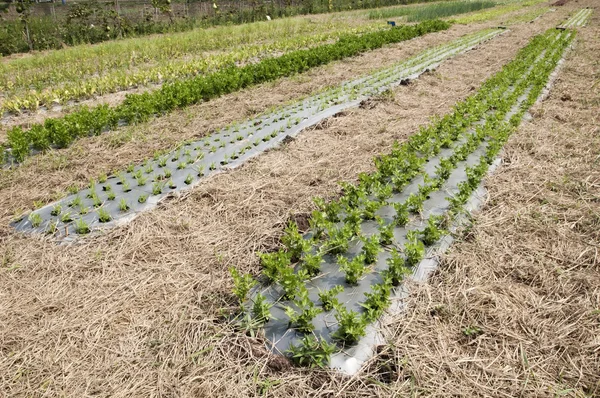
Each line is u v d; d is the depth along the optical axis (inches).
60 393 139.3
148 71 582.2
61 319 169.8
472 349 158.1
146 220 234.2
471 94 462.6
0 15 836.6
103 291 184.7
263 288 186.7
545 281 189.5
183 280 190.5
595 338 159.5
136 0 1300.4
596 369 148.2
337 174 284.7
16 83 532.1
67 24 877.2
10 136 310.7
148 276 194.1
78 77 571.8
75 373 146.9
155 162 307.6
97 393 140.4
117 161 307.6
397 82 511.2
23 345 158.1
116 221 237.1
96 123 351.3
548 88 482.9
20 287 187.0
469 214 238.1
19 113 428.1
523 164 296.8
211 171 294.7
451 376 146.3
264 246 214.8
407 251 198.8
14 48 765.3
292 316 159.8
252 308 173.0
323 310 173.2
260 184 269.3
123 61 663.1
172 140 341.1
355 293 183.3
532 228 227.3
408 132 354.0
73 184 272.8
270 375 146.4
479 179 258.8
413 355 153.2
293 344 158.6
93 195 251.4
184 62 650.2
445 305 176.2
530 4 1745.8
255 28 975.6
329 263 202.8
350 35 829.2
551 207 246.1
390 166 272.7
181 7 1275.8
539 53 652.1
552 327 166.2
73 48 753.0
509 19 1221.7
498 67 590.6
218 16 1146.0
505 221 233.5
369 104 422.9
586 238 219.0
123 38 914.1
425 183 250.8
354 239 217.3
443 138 333.7
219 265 200.7
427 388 141.3
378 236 212.7
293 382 142.6
